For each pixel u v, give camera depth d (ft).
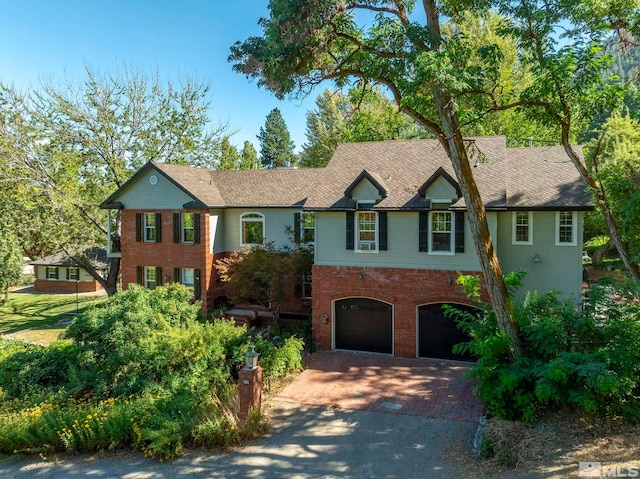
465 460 34.45
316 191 70.44
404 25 41.37
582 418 35.37
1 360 61.52
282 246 83.41
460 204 59.47
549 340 37.91
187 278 85.40
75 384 50.67
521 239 61.93
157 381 49.83
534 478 29.22
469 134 107.14
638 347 34.24
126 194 88.12
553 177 64.08
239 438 39.60
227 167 134.41
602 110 47.65
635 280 38.06
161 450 36.65
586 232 118.21
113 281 103.19
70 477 34.58
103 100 99.86
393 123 130.93
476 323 45.80
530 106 48.49
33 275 147.43
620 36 49.65
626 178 47.29
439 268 62.13
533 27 44.91
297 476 33.78
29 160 93.71
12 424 40.19
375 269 64.85
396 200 63.72
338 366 60.59
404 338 63.87
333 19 44.14
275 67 43.65
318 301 68.13
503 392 37.52
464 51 42.68
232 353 54.60
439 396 49.34
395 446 38.11
